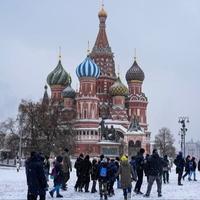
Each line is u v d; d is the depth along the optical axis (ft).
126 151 488.85
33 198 71.10
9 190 117.91
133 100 624.59
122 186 95.91
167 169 156.35
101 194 98.58
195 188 133.18
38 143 357.82
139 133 506.89
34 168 70.64
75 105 602.85
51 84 639.35
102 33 644.69
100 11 647.56
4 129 424.46
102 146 442.91
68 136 380.58
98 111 583.17
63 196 104.88
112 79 627.46
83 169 116.37
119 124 573.74
